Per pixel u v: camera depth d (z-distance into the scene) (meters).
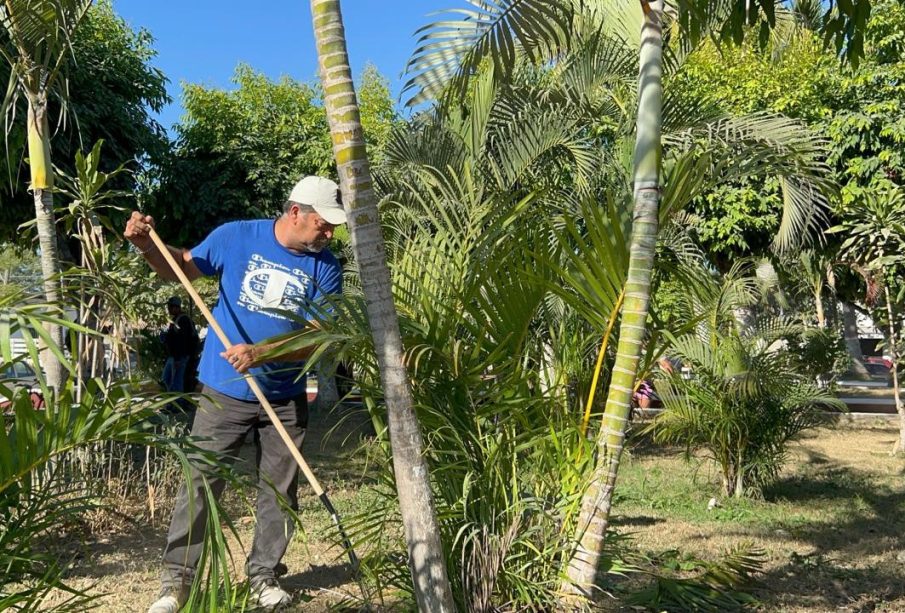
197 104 15.98
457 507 3.45
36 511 2.74
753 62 13.74
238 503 6.88
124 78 12.64
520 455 3.73
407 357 3.25
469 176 3.96
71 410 2.41
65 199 10.05
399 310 3.73
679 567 5.24
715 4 4.81
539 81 8.98
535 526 3.54
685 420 8.23
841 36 4.66
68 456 3.52
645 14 3.59
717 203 13.55
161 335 12.98
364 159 2.88
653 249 3.54
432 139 7.49
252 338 4.43
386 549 3.79
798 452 11.66
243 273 4.46
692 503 7.95
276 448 4.49
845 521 7.30
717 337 8.13
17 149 10.66
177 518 4.30
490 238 3.62
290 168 16.70
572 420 3.65
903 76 12.98
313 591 4.73
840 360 14.88
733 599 4.71
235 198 15.83
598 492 3.52
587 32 7.30
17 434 2.34
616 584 4.91
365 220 2.89
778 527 6.99
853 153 13.31
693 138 7.63
